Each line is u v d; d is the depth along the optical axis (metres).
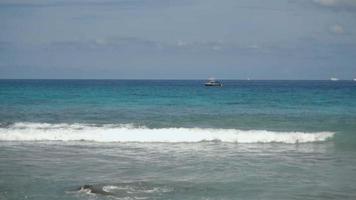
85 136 22.73
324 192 12.72
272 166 16.36
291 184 13.63
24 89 75.38
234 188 13.09
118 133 23.23
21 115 31.58
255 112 35.50
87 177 14.39
